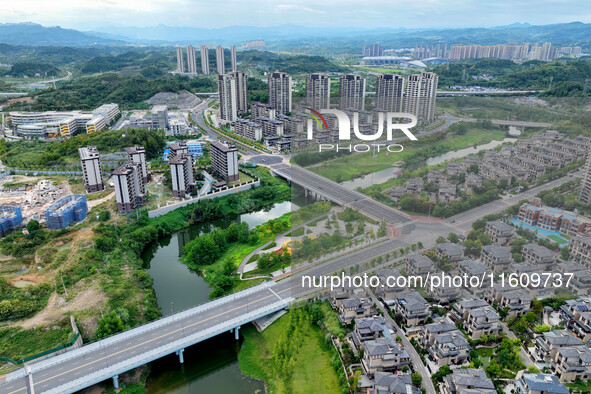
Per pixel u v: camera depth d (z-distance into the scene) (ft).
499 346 347.36
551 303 350.23
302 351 370.12
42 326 409.49
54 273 508.12
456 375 308.19
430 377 326.85
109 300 449.89
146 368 385.70
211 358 402.52
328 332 369.91
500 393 307.78
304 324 386.32
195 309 433.48
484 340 349.41
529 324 352.69
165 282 529.86
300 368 355.77
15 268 535.19
